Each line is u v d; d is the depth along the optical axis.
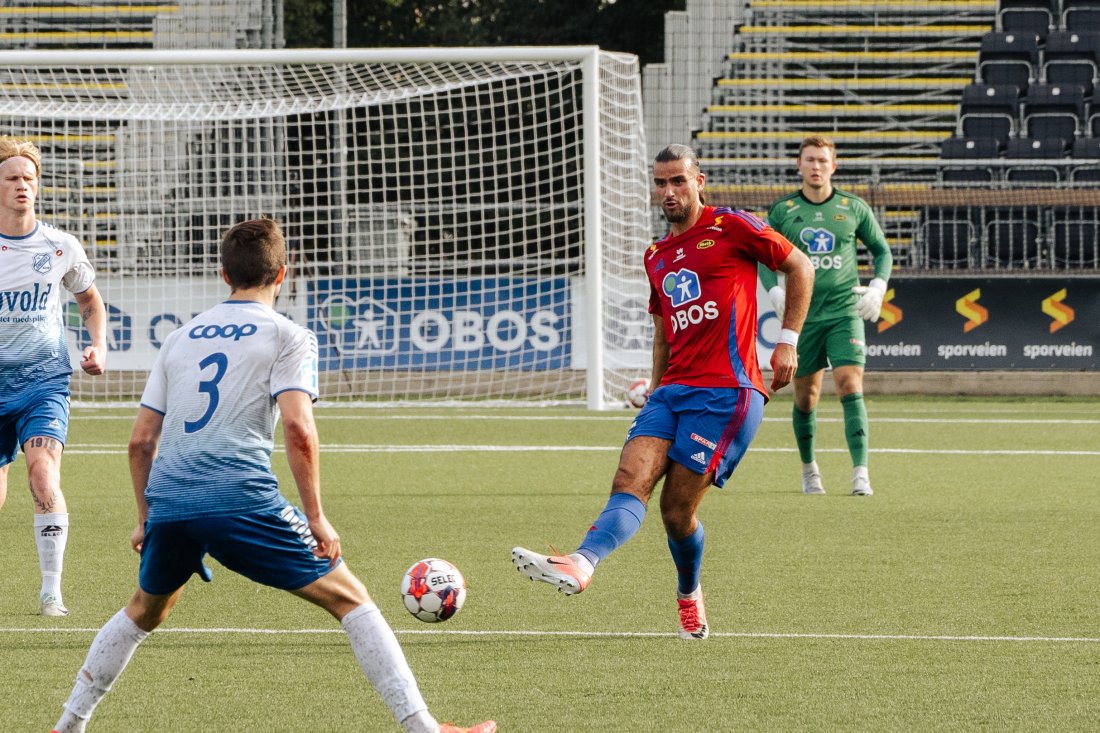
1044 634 17.95
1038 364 55.44
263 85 60.66
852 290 30.47
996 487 32.50
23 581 21.50
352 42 112.19
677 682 15.57
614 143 53.09
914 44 78.19
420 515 28.36
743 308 17.06
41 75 57.16
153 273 54.44
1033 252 62.16
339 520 27.72
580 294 53.41
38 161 19.33
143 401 12.45
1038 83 72.75
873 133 73.75
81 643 17.31
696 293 17.02
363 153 74.31
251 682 15.50
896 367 55.88
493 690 15.25
